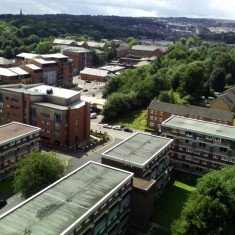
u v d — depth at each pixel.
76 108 125.69
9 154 100.81
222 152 103.62
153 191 82.12
